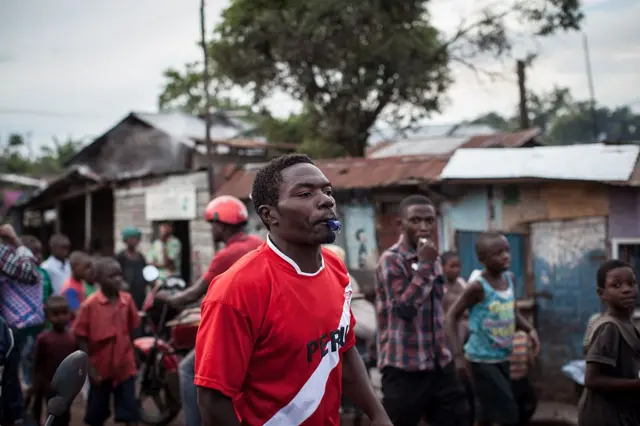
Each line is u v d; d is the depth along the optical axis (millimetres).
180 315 6793
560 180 7168
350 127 16375
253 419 2438
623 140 7887
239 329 2352
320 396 2459
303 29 14508
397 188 9125
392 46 15320
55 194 17938
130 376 6363
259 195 2520
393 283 4820
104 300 6305
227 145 15133
